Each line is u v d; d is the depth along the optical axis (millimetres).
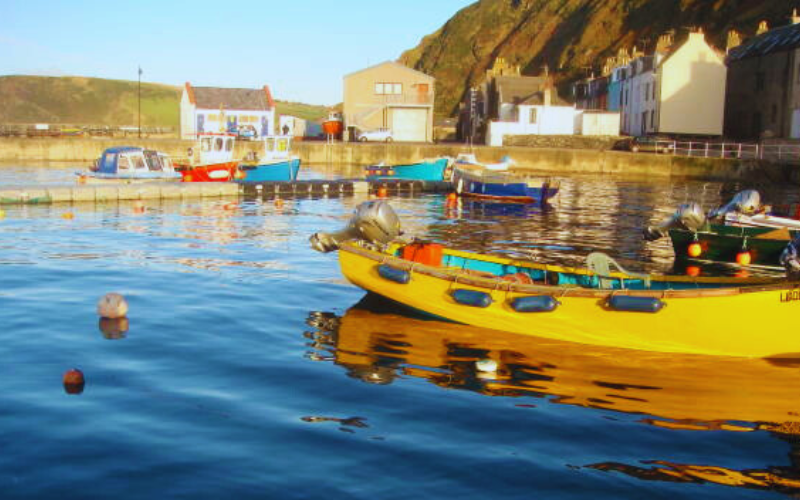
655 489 6469
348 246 12758
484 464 6832
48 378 8805
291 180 39125
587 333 10617
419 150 55906
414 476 6559
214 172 37781
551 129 62406
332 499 6109
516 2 140875
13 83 143250
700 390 8938
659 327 10156
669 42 63500
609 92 73250
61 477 6344
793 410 8344
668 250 20875
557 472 6723
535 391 8828
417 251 13117
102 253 17922
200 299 13086
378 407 8188
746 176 45781
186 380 8891
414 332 11273
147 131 78125
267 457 6848
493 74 78375
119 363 9445
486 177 34500
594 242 21562
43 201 30000
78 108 139125
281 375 9172
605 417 8062
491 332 11289
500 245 20516
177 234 21516
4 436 7121
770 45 55250
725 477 6738
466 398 8547
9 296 13008
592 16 111375
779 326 9773
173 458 6758
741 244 19141
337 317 12070
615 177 49469
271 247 19188
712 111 56750
